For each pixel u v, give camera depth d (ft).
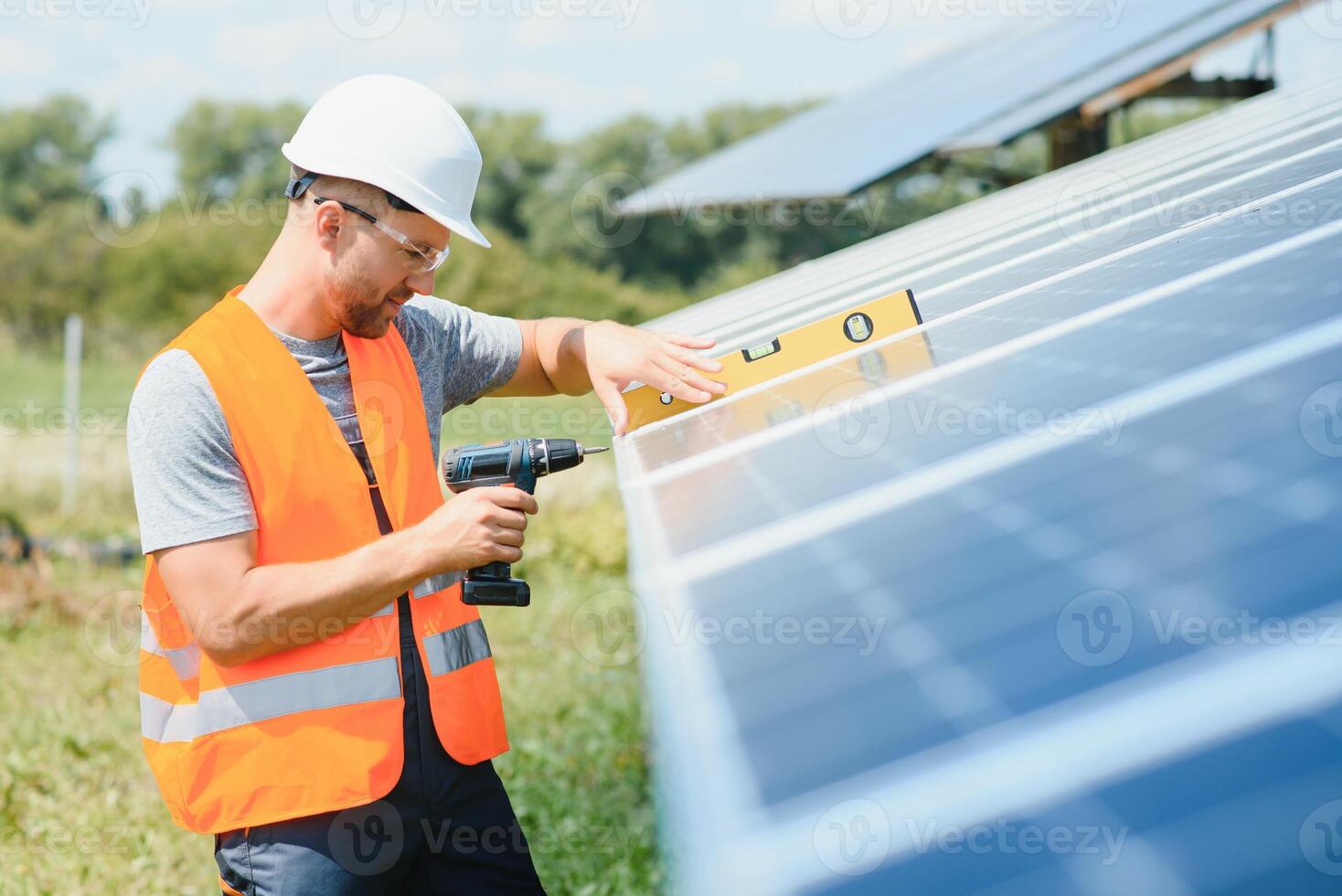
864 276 15.20
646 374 9.59
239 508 8.20
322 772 8.37
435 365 10.03
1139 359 5.93
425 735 8.87
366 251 8.45
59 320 130.41
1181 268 7.79
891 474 5.71
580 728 22.66
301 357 8.79
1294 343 5.17
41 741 22.09
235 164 226.17
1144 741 2.88
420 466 9.13
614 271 141.38
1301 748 2.70
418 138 8.47
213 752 8.41
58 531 40.68
